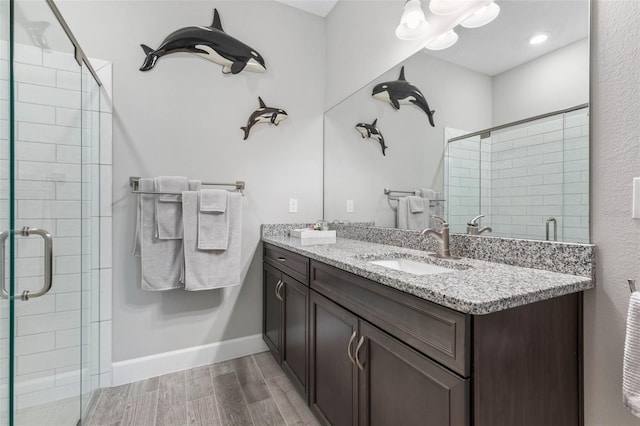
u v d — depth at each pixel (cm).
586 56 97
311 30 243
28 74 107
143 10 188
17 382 103
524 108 114
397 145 176
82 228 150
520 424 79
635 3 87
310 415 152
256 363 205
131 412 154
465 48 137
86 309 155
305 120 239
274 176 227
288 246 173
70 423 136
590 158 96
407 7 148
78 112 144
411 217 167
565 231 102
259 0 222
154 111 190
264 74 223
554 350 87
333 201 235
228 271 192
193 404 161
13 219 98
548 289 82
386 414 97
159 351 192
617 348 89
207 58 204
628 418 88
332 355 128
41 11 111
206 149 204
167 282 180
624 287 88
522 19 116
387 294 96
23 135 106
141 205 176
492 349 73
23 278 106
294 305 168
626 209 88
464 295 74
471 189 134
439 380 77
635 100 87
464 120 137
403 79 172
